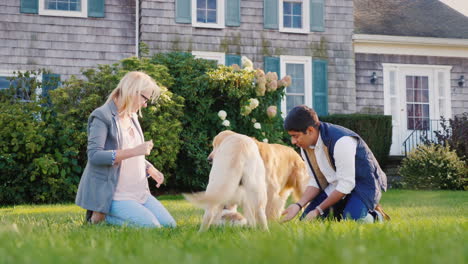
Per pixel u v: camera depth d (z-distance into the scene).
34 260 1.49
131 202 3.54
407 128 12.48
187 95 9.15
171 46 11.00
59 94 8.05
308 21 11.86
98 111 3.57
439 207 5.53
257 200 3.01
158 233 2.74
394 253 1.56
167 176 8.67
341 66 11.97
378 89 12.25
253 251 1.57
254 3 11.61
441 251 1.61
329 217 3.35
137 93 3.64
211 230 2.81
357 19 13.21
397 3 14.41
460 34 13.12
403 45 12.41
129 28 10.87
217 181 2.90
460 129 10.91
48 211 5.50
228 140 3.14
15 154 7.29
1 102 8.41
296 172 4.20
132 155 3.44
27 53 10.34
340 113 11.85
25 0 10.38
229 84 9.13
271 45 11.63
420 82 12.62
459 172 9.82
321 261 1.34
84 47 10.62
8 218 4.27
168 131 8.23
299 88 11.81
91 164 3.52
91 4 10.67
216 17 11.48
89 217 3.59
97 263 1.44
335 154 3.32
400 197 7.54
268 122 9.52
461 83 12.70
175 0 11.05
